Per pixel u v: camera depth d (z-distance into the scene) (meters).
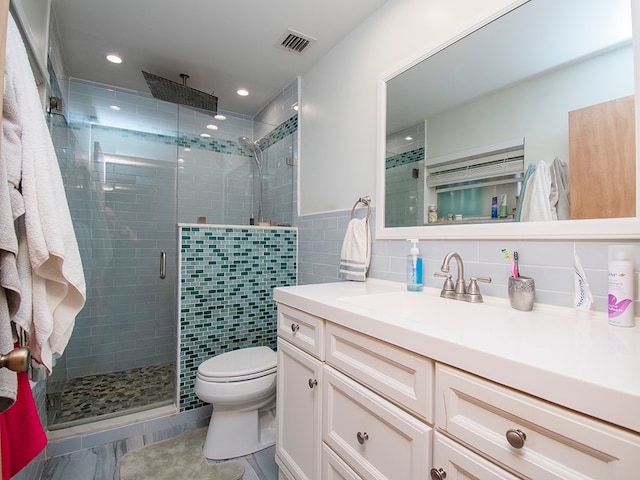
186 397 1.92
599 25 0.86
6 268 0.56
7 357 0.47
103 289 2.41
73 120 2.24
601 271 0.84
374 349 0.82
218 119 2.85
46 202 0.71
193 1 1.61
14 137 0.66
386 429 0.79
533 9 1.00
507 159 1.06
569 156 0.91
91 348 2.37
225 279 2.05
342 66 1.87
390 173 1.50
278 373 1.34
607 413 0.43
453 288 1.14
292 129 2.40
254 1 1.60
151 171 2.56
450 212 1.24
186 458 1.56
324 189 2.01
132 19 1.75
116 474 1.46
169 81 2.27
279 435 1.32
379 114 1.54
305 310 1.14
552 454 0.49
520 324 0.78
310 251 2.14
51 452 1.58
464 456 0.60
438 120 1.29
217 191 2.80
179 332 1.92
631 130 0.79
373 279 1.56
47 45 1.56
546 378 0.49
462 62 1.21
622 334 0.69
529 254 0.99
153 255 2.57
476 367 0.58
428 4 1.34
